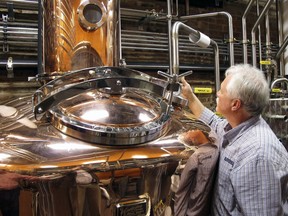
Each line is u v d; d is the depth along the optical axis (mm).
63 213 817
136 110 1006
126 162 864
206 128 1219
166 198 976
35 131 918
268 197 1186
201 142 1109
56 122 925
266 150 1222
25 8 2406
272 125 2729
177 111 1301
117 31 1275
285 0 3791
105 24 1209
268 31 3469
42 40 1262
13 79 2459
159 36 2961
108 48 1229
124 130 890
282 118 2650
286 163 1261
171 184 979
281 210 1215
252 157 1222
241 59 3576
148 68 2879
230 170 1292
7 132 920
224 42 3402
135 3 3025
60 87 1034
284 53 3730
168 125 1060
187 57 3264
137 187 889
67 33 1173
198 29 3389
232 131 1383
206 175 1154
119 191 864
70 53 1180
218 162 1284
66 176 806
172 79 1150
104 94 1068
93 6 1178
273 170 1191
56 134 898
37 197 798
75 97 1031
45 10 1199
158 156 922
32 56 2473
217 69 2791
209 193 1273
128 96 1113
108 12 1216
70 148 852
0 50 2352
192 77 3350
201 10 3434
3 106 1196
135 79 1057
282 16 3840
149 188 914
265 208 1184
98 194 837
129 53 2951
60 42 1179
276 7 3850
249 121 1379
